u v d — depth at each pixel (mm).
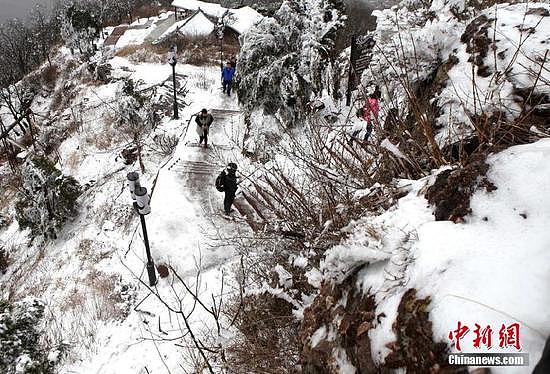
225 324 6449
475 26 4441
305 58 12523
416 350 2223
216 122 15438
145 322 7930
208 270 9055
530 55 3797
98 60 25719
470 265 2277
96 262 10391
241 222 9984
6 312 7078
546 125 3354
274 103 12641
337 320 3328
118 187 13812
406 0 7105
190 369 6121
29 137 23672
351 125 5383
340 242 3395
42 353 7219
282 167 6438
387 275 2803
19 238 15133
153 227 10375
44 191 12711
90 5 47250
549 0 5133
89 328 8133
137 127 17359
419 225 2914
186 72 23328
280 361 4434
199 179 12016
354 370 2814
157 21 37500
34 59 41750
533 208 2404
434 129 4082
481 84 3955
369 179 4090
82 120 20781
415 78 4664
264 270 5906
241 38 14211
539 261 2088
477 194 2699
